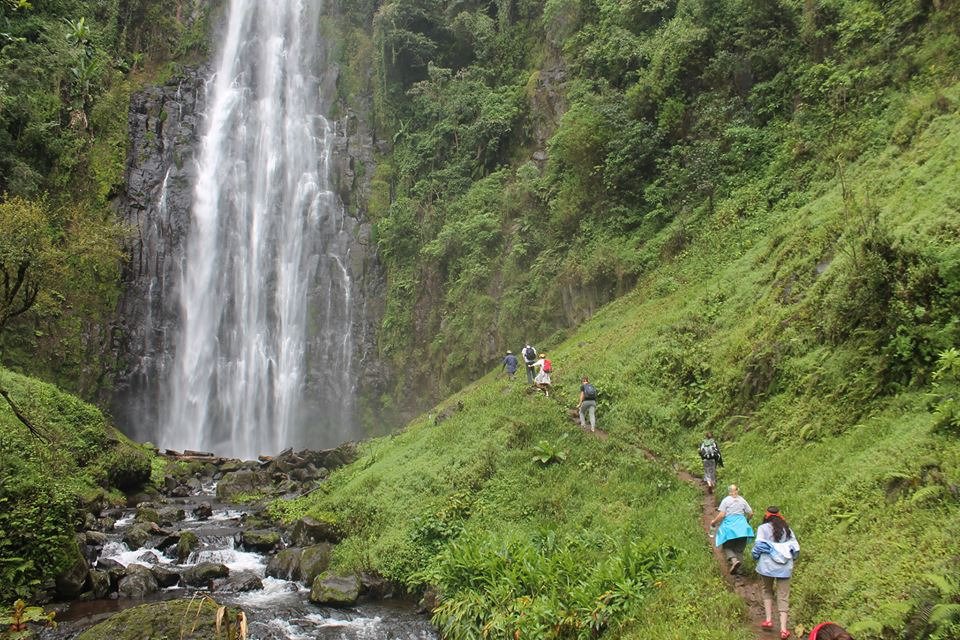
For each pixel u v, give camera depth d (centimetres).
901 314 1166
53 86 3631
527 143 3653
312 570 1450
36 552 1257
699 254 2322
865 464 1007
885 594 736
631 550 1092
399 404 3594
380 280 4028
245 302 4000
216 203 4122
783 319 1562
